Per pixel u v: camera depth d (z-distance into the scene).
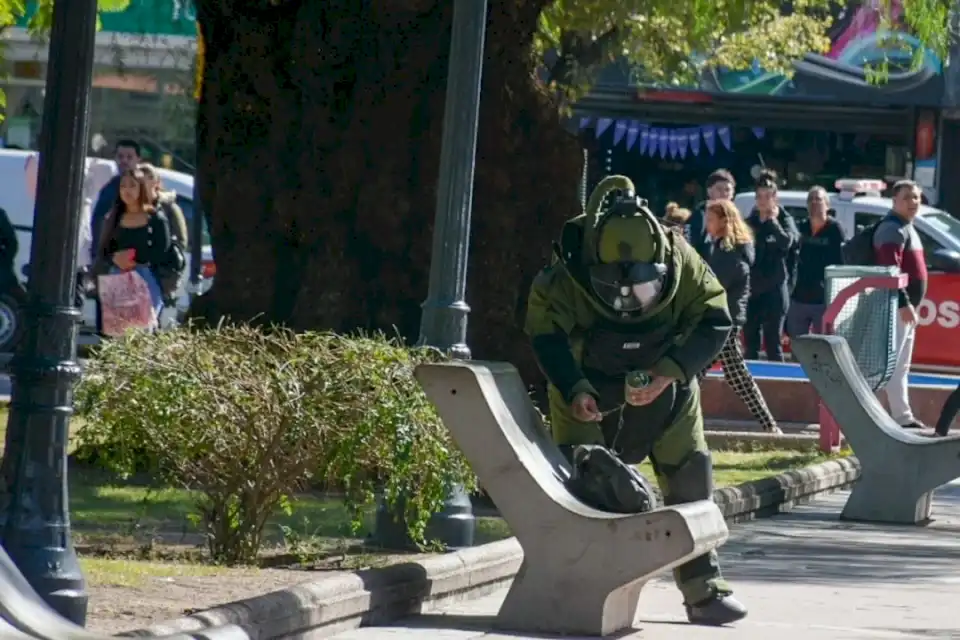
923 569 17.66
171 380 14.50
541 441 13.21
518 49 21.47
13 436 11.55
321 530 16.77
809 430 30.39
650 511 12.49
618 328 13.13
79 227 11.61
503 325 21.39
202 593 12.73
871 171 52.91
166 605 12.16
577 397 12.91
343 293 21.66
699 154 52.62
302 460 14.62
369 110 21.62
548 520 12.55
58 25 11.23
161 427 14.46
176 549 15.29
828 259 34.47
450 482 14.74
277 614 11.78
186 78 46.06
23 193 37.53
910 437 22.09
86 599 11.52
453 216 16.25
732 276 27.94
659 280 12.95
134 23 43.94
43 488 11.51
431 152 21.55
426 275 21.62
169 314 36.38
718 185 29.97
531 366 21.36
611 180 13.27
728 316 13.18
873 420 21.88
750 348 33.88
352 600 12.73
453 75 16.22
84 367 14.59
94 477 19.86
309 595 12.22
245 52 21.95
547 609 12.59
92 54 11.35
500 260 21.42
